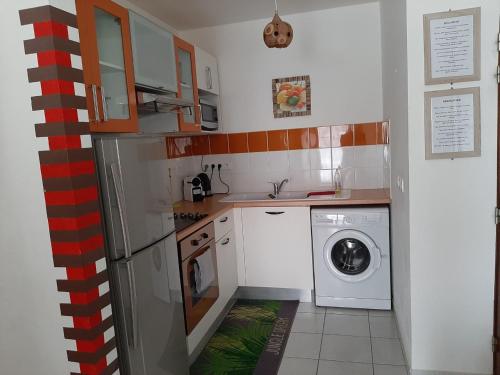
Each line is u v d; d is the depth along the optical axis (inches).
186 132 115.3
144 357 70.9
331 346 101.0
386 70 113.8
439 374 82.6
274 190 139.3
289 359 96.5
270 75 139.2
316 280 122.3
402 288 95.0
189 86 116.6
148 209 73.2
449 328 80.9
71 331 61.4
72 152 57.1
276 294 131.0
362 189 134.6
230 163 147.2
